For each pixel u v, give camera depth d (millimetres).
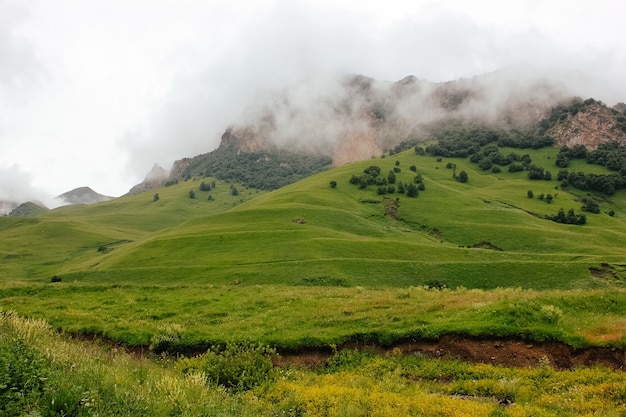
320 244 101812
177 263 99500
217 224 141000
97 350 20266
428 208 163250
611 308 23875
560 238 125312
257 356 18969
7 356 10930
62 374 10836
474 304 24875
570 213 157375
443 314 24031
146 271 90312
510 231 132500
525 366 19219
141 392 11266
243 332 24156
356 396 14844
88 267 121438
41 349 13102
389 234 133250
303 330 23969
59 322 27312
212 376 17172
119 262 106812
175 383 12234
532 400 15367
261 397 15305
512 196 188125
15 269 152000
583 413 14055
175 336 23656
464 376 18516
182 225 153375
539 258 101000
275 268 84188
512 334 20641
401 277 80375
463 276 81188
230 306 30953
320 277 78438
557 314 21672
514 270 82938
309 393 15211
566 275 80875
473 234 135000
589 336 19828
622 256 100438
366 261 85438
